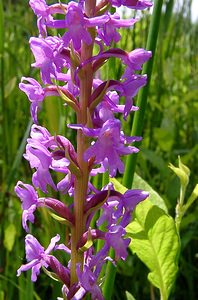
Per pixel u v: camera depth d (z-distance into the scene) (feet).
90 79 0.40
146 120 1.00
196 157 0.93
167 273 0.49
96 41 0.41
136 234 0.48
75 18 0.38
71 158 0.41
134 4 0.40
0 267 0.71
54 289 0.62
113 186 0.47
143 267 0.74
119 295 0.72
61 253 0.61
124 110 0.41
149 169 0.91
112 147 0.38
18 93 0.86
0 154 0.87
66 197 0.64
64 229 0.64
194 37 1.14
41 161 0.40
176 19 1.07
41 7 0.40
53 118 0.62
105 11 0.40
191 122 1.02
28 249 0.43
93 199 0.41
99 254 0.40
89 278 0.40
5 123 0.79
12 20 0.86
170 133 0.87
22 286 0.61
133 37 0.89
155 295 0.74
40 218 0.73
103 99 0.41
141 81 0.41
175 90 1.22
